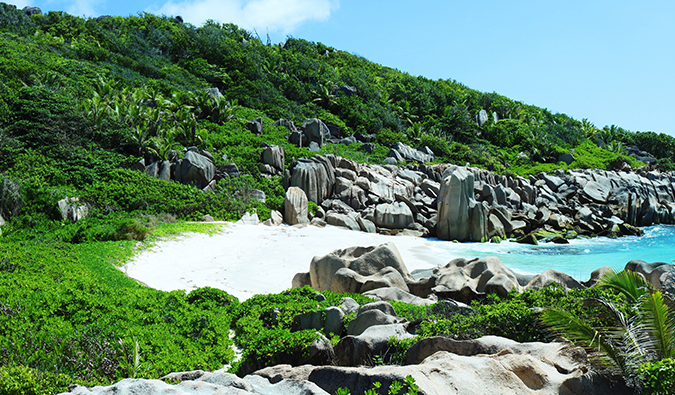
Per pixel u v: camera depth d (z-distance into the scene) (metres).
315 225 31.02
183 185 30.47
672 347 5.18
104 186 27.44
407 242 29.23
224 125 43.47
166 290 15.02
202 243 22.25
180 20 76.19
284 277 18.00
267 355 8.04
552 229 35.56
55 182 26.80
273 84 60.41
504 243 31.02
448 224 31.86
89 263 16.34
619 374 5.27
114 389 4.46
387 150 48.78
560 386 5.25
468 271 15.09
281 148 37.78
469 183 32.16
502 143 63.81
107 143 32.88
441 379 4.86
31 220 21.95
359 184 36.44
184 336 9.82
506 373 5.17
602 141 78.19
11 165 27.30
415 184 39.94
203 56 63.19
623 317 5.73
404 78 77.25
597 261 24.64
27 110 31.34
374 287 14.52
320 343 8.02
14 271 13.97
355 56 90.19
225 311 11.93
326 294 13.22
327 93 60.09
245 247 22.69
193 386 4.59
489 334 7.74
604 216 41.59
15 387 5.42
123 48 57.06
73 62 46.72
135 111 35.97
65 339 8.26
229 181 32.69
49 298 10.74
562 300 8.30
